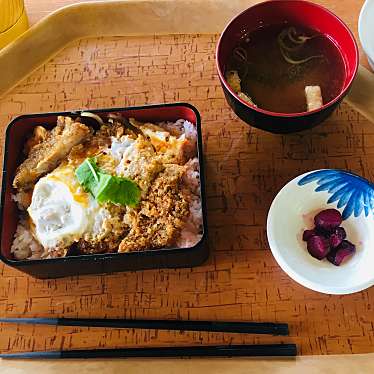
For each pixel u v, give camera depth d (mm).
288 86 345
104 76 384
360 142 353
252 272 325
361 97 364
